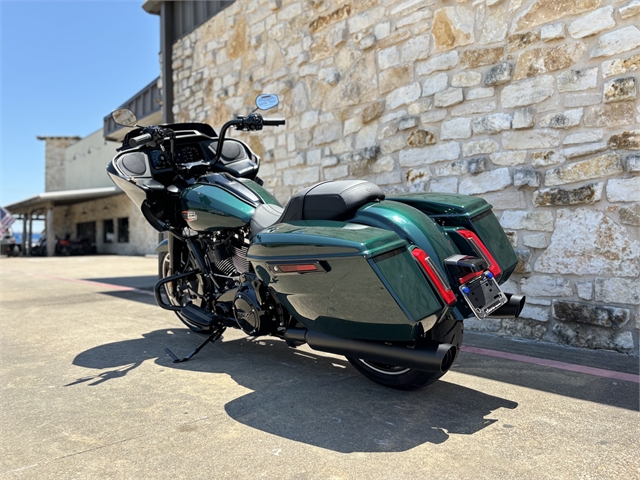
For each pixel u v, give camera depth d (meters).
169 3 8.30
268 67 6.36
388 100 4.91
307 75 5.80
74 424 2.29
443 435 2.15
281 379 2.91
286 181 6.11
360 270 2.09
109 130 14.67
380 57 4.97
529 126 3.87
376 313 2.13
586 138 3.58
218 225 3.19
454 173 4.34
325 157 5.59
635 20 3.38
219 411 2.42
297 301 2.40
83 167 23.89
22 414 2.42
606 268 3.49
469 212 2.61
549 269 3.77
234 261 3.28
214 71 7.34
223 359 3.33
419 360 2.20
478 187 4.18
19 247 22.03
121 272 9.72
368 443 2.07
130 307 5.34
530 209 3.88
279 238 2.36
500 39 4.05
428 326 2.20
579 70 3.62
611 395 2.63
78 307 5.38
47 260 14.89
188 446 2.06
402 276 2.11
